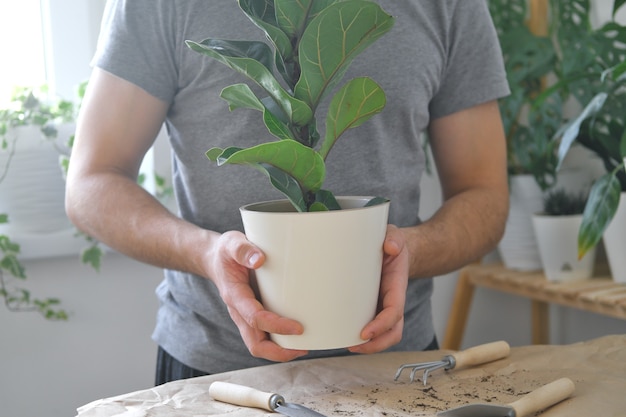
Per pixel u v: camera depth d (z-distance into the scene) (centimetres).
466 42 112
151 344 171
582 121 154
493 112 116
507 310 209
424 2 107
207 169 103
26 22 171
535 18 192
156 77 102
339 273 68
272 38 68
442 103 115
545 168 179
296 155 63
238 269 73
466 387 79
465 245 101
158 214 96
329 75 67
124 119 102
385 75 103
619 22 184
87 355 166
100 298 166
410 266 94
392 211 106
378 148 104
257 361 103
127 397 76
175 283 108
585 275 172
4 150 154
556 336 206
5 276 158
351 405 74
